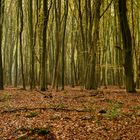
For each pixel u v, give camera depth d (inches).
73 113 619.5
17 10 1545.3
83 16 1540.4
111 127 493.0
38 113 620.4
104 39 1576.0
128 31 1058.7
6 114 624.4
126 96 950.4
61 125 507.5
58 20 1192.2
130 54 1075.9
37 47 1496.1
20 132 466.9
